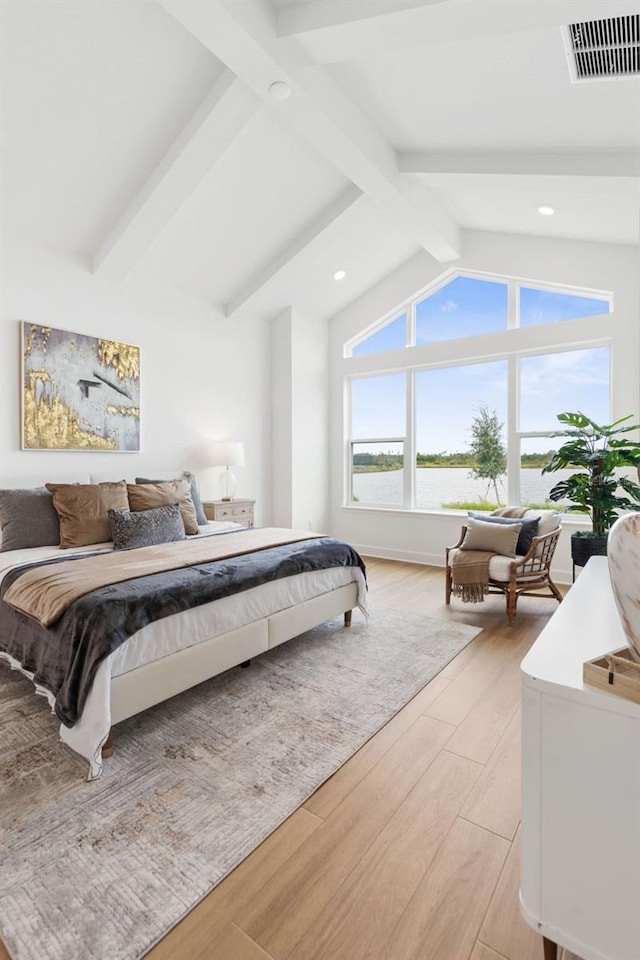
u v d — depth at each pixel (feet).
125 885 4.32
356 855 4.66
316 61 8.08
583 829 3.11
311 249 14.96
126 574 7.46
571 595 5.16
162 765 6.00
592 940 3.12
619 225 12.28
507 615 11.59
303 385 18.74
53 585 7.11
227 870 4.48
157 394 14.85
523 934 3.88
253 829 4.98
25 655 7.16
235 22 7.02
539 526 12.06
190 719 7.05
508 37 7.19
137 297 14.24
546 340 14.73
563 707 3.14
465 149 10.77
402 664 8.93
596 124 8.71
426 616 11.73
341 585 10.59
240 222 13.56
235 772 5.88
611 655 3.19
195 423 16.01
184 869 4.49
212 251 14.35
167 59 8.77
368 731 6.75
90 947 3.78
